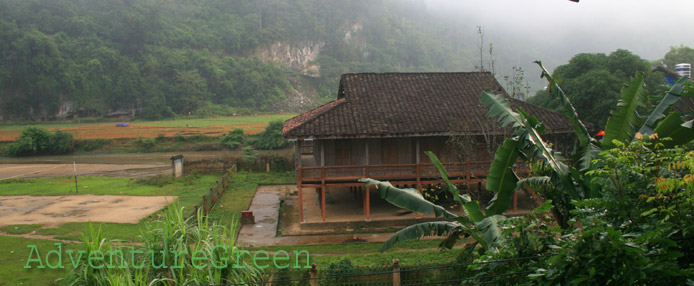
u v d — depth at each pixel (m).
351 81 23.05
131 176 40.41
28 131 65.75
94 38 122.88
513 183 9.62
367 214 20.42
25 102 106.06
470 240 17.27
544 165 10.11
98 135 77.69
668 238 6.00
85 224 20.83
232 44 147.62
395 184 20.09
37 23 120.50
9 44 106.88
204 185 32.56
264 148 65.00
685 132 8.00
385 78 23.42
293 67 160.50
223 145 71.00
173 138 74.69
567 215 9.73
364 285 11.11
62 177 38.31
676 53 52.91
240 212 23.70
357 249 17.00
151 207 24.89
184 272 9.57
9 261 15.40
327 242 18.16
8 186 32.81
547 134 20.27
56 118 108.50
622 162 6.59
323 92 153.38
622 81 25.39
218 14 159.50
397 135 19.22
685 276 5.64
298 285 10.95
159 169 46.16
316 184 20.41
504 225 7.61
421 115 20.44
